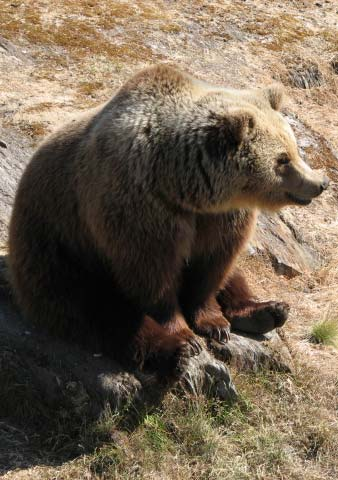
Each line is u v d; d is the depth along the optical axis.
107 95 21.47
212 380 11.02
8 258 11.43
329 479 10.57
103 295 10.54
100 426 10.12
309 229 18.58
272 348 12.03
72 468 9.84
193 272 11.11
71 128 10.97
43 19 25.55
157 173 9.66
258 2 31.59
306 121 23.72
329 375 12.62
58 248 10.72
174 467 10.13
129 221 9.74
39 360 10.66
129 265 10.00
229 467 10.27
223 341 11.48
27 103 20.00
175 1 29.47
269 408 11.42
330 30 30.53
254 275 15.99
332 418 11.66
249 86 24.77
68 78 22.31
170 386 10.70
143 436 10.29
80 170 10.18
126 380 10.37
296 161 10.27
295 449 11.00
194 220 10.26
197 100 9.98
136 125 9.75
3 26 24.41
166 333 10.44
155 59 24.77
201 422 10.60
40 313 10.88
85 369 10.48
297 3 32.62
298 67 27.05
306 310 15.38
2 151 16.75
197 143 9.62
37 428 10.45
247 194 10.02
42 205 10.74
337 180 20.91
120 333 10.38
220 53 26.41
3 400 10.61
